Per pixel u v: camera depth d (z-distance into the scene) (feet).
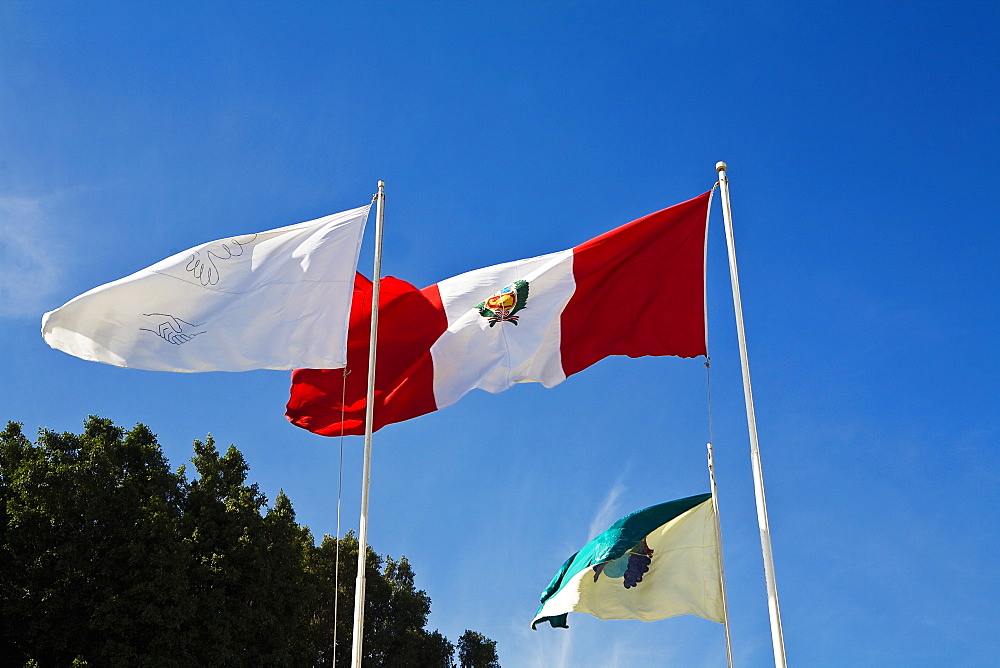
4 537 112.98
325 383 55.31
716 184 56.65
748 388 51.01
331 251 54.08
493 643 162.30
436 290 56.85
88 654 110.11
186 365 50.01
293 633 126.31
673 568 65.16
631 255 56.03
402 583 159.53
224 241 52.80
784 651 45.65
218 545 120.47
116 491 117.70
